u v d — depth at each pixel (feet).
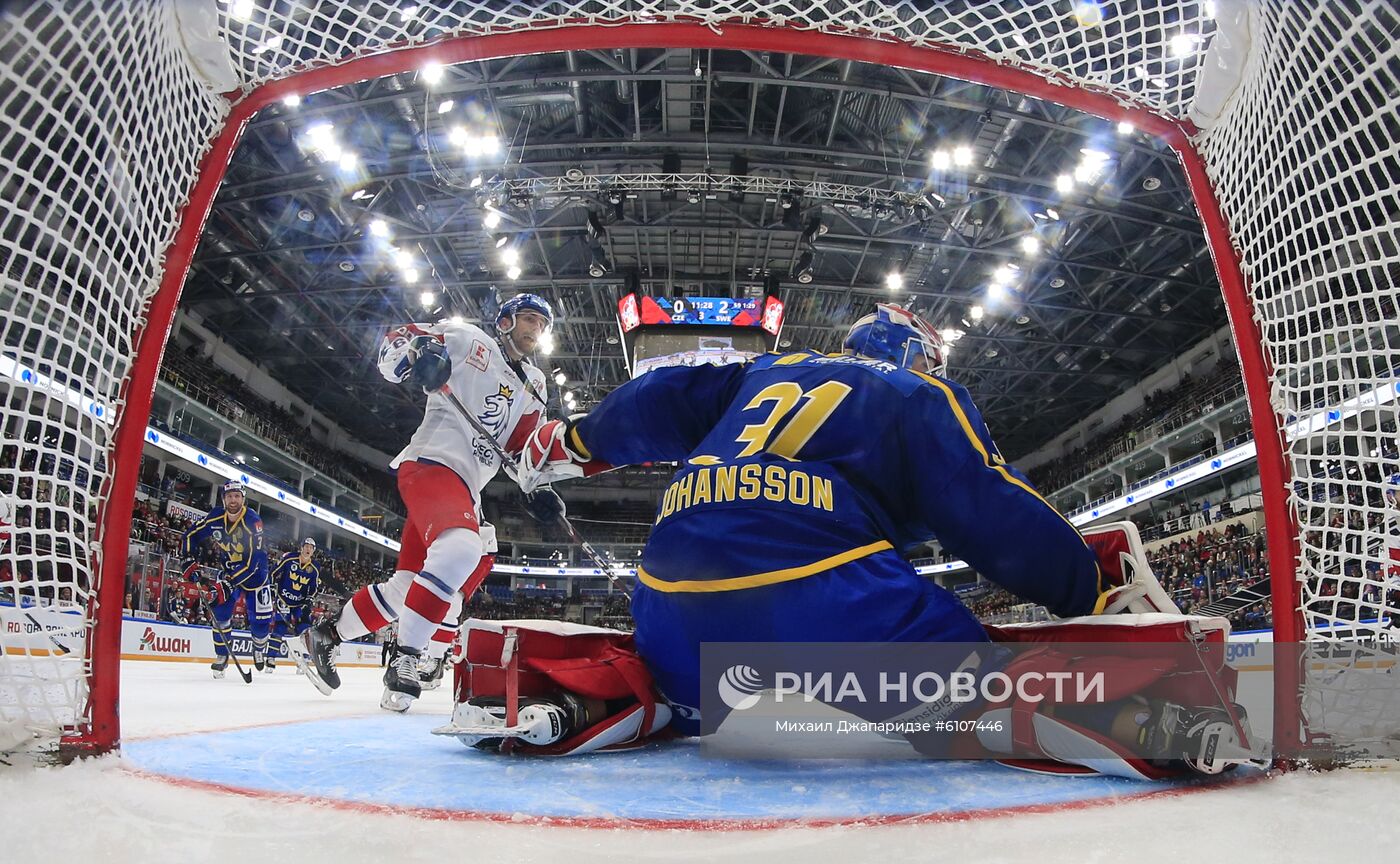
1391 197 5.30
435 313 77.92
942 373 7.82
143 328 5.65
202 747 6.17
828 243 66.23
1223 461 70.85
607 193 58.18
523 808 3.89
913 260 69.05
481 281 71.20
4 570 4.83
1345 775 4.90
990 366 88.74
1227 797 4.25
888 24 7.14
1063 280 68.39
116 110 5.39
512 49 6.96
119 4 5.34
